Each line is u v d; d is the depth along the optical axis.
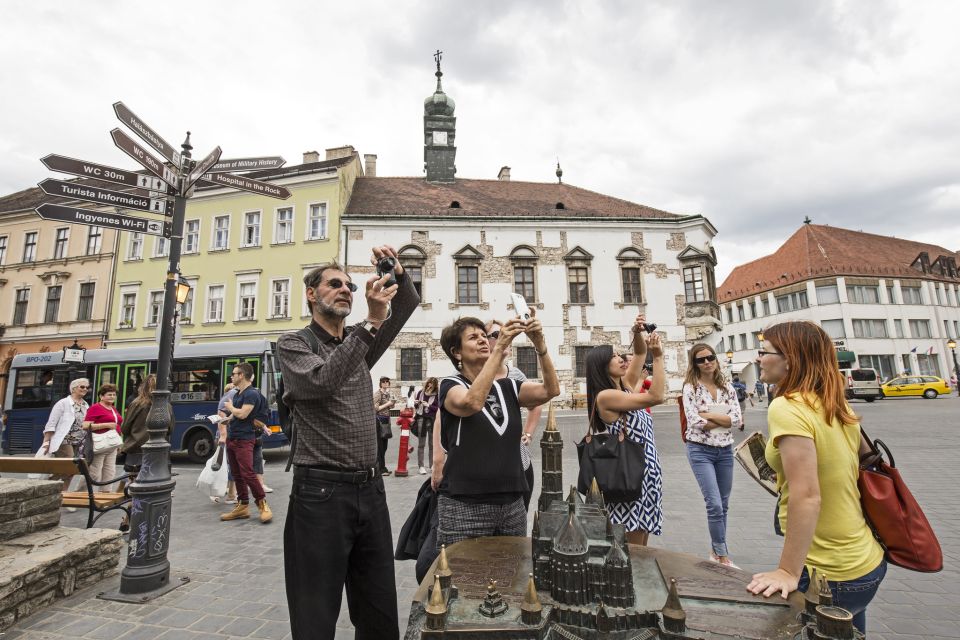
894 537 1.95
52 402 13.96
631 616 1.45
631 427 3.47
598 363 3.50
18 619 3.51
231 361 12.41
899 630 3.22
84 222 4.25
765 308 50.84
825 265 46.69
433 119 31.19
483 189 30.30
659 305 25.89
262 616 3.59
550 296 25.47
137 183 4.50
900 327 45.72
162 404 4.28
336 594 2.22
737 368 43.38
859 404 25.47
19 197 32.72
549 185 31.64
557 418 19.83
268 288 25.17
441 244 25.34
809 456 1.88
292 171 25.69
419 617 1.57
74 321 27.39
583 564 1.56
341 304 2.54
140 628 3.41
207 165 4.52
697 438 4.39
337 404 2.34
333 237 24.91
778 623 1.45
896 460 9.24
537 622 1.42
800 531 1.80
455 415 2.76
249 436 6.39
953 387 37.75
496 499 2.66
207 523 6.25
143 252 27.34
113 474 7.68
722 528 4.21
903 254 50.94
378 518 2.43
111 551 4.39
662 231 26.50
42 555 3.86
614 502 3.32
